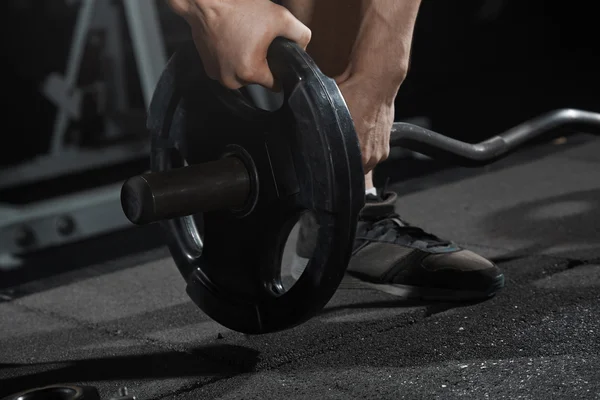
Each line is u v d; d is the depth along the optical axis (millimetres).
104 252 2092
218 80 1085
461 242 1779
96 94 2697
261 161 1053
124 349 1314
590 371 1078
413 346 1224
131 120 2689
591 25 5051
